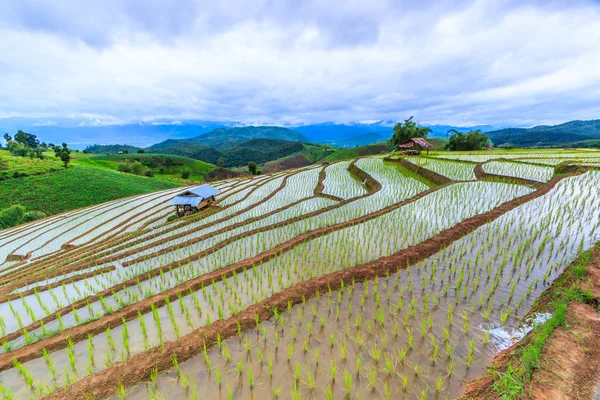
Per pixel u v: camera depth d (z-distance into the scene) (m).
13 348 6.33
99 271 11.34
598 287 5.73
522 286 6.51
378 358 4.83
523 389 3.70
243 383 4.66
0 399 4.70
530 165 22.73
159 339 6.05
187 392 4.60
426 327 5.50
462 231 9.80
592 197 12.30
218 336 5.51
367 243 10.20
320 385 4.48
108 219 28.67
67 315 7.91
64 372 5.37
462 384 4.26
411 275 7.46
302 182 29.50
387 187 20.61
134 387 4.76
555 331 4.59
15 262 20.47
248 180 40.50
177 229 17.72
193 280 8.50
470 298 6.27
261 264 9.27
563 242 8.30
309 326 5.73
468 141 56.53
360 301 6.54
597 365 3.94
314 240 10.78
